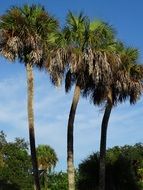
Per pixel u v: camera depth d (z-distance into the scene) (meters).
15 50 30.16
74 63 28.19
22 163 69.50
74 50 28.42
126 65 31.27
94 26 29.22
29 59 30.75
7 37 30.36
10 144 70.56
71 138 28.80
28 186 67.88
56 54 28.59
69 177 28.31
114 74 30.70
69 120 29.09
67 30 29.12
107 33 29.42
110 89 31.55
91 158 36.44
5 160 69.44
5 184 58.50
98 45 29.09
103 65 28.64
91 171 35.91
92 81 30.16
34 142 30.09
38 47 30.25
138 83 31.81
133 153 70.06
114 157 37.03
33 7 30.86
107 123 31.89
